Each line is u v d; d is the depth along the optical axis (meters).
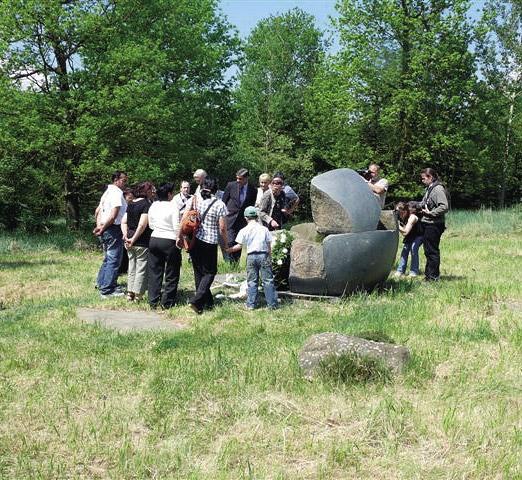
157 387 6.00
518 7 38.22
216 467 4.43
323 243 10.06
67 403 5.63
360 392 5.76
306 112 43.12
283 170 39.16
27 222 21.62
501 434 4.86
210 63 26.77
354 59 33.38
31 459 4.62
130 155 22.50
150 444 4.82
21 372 6.58
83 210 24.67
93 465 4.53
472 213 26.73
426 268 11.53
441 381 6.11
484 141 37.38
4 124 20.06
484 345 7.32
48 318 9.29
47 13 19.72
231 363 6.63
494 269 13.20
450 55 31.78
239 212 13.77
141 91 20.36
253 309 9.68
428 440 4.81
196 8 29.39
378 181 12.27
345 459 4.49
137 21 23.14
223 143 35.88
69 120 20.70
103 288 11.07
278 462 4.50
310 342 6.50
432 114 33.91
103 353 7.26
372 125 36.12
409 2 33.34
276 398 5.61
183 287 11.62
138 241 10.33
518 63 38.38
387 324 8.21
